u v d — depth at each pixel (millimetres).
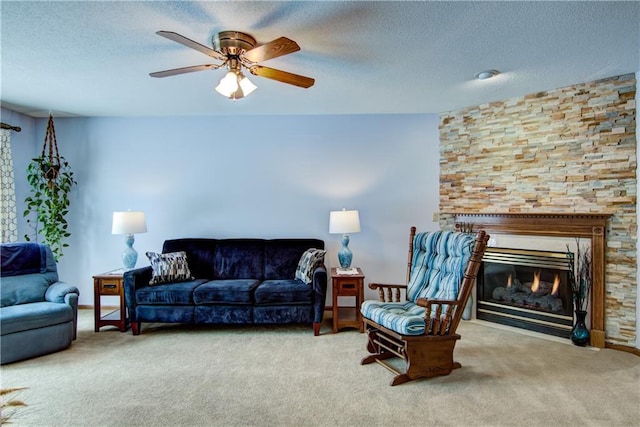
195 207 4191
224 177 4195
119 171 4195
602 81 2943
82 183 4199
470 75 2873
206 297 3250
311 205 4180
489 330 3375
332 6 1906
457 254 2584
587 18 2012
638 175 2762
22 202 4012
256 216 4199
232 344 3045
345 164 4160
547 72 2803
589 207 3012
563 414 1949
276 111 3986
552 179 3219
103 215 4195
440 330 2389
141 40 2283
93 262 4203
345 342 3098
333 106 3781
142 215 3734
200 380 2377
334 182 4164
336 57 2539
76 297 3094
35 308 2824
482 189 3695
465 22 2062
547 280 3346
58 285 3150
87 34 2197
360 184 4152
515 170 3451
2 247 3066
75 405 2074
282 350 2904
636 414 1945
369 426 1856
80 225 4195
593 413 1955
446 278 2633
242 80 2301
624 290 2832
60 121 4195
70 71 2787
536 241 3277
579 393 2170
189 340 3148
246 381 2359
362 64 2660
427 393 2188
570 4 1878
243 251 3908
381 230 4148
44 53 2457
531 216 3297
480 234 2408
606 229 2912
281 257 3883
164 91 3270
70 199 4191
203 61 2615
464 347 2932
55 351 2861
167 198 4199
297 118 4164
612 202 2891
